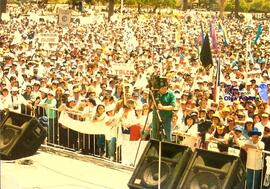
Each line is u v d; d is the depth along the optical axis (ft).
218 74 61.41
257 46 134.62
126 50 121.90
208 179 32.86
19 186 32.58
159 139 37.06
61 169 44.19
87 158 47.52
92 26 183.52
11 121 42.80
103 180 41.73
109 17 230.27
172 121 44.09
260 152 39.32
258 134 40.16
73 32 162.71
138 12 290.76
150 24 211.41
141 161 36.14
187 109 51.75
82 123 48.88
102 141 48.52
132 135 45.73
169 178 34.45
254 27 221.25
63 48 118.42
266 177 39.52
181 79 76.28
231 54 121.29
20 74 74.59
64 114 50.29
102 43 139.03
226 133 42.75
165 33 179.42
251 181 39.58
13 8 274.57
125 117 46.16
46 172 43.14
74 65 92.63
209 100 60.34
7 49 112.98
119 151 46.85
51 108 51.85
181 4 312.09
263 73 89.51
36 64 85.15
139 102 52.70
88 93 58.34
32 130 42.14
